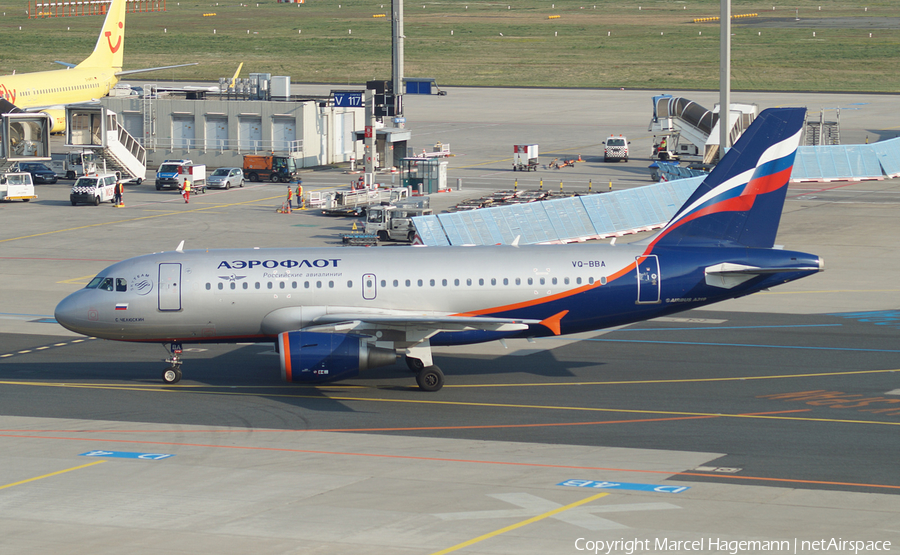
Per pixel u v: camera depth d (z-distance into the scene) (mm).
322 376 164375
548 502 116500
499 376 181250
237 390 173625
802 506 114812
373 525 109375
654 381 176250
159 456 136750
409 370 187250
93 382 178625
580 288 172125
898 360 187875
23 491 122375
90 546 104125
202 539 105688
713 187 174375
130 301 172625
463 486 122812
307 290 172250
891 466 130125
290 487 123062
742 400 163500
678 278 172500
